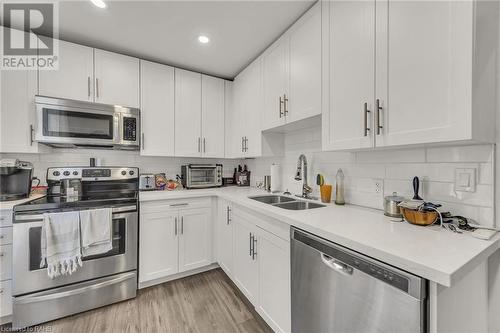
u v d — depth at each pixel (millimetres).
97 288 1794
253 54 2232
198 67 2525
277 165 2281
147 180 2441
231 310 1791
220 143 2756
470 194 1046
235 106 2709
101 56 2094
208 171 2770
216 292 2043
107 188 2203
